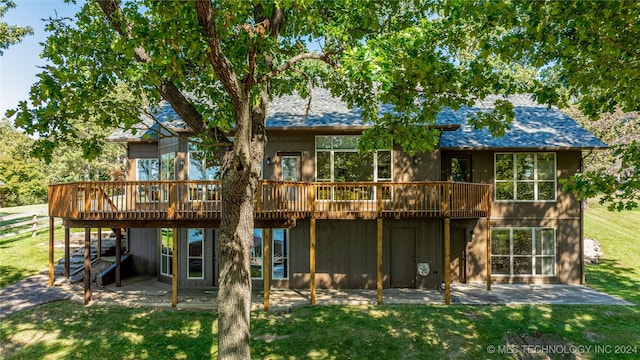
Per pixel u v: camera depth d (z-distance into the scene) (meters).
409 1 8.43
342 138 13.09
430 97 7.98
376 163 13.03
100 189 11.14
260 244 13.30
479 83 7.52
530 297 11.92
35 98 6.42
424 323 9.88
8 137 44.50
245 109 6.61
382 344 8.93
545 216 13.88
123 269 14.19
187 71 8.08
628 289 12.88
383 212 11.45
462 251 14.05
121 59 7.48
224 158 7.67
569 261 13.77
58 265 14.23
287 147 13.12
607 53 6.29
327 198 12.86
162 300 11.42
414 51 7.04
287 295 12.18
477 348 8.77
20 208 27.77
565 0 5.91
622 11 5.59
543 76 21.97
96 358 8.34
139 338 9.16
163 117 14.23
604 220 20.78
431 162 12.98
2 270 13.44
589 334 9.33
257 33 5.98
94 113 7.09
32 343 8.84
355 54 5.82
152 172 15.16
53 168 38.94
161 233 13.87
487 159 14.02
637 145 7.65
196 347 8.83
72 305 10.89
